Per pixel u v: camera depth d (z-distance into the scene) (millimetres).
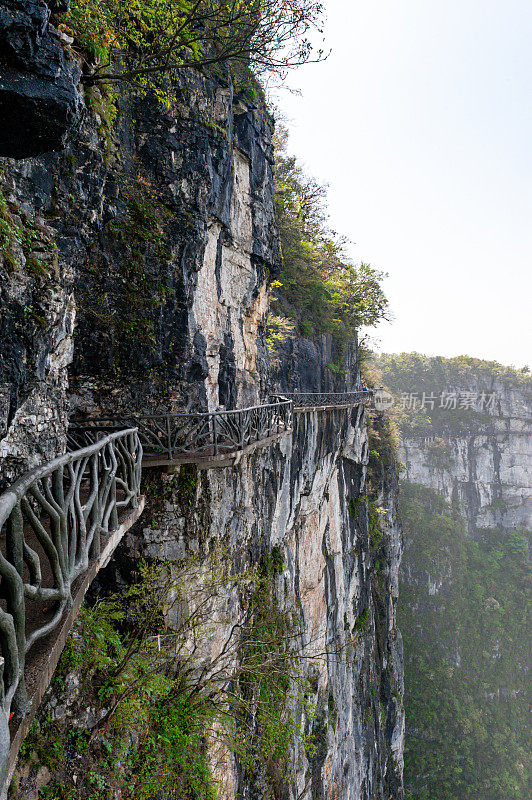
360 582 31312
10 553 2643
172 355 10219
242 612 12547
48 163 5816
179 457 8609
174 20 9336
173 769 7895
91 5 7246
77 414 9273
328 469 25500
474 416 92375
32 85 3139
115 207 9227
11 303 4426
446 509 85750
